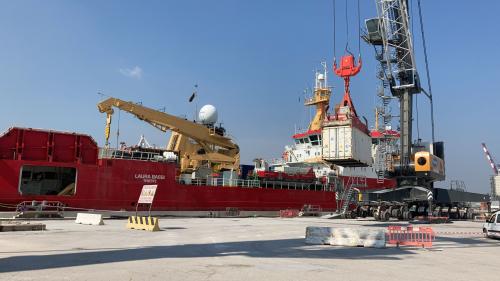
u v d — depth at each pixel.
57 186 33.34
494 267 12.05
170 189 38.31
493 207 50.44
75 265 10.46
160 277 8.96
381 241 16.75
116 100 38.03
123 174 35.56
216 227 26.45
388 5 40.56
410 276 10.05
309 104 55.38
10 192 30.50
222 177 44.72
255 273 9.80
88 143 34.44
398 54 40.25
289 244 17.28
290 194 46.84
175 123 42.19
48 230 21.58
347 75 28.62
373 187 50.75
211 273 9.63
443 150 44.97
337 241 17.28
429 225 33.44
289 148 57.53
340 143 25.28
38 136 32.34
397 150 53.72
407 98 40.12
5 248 13.89
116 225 26.28
